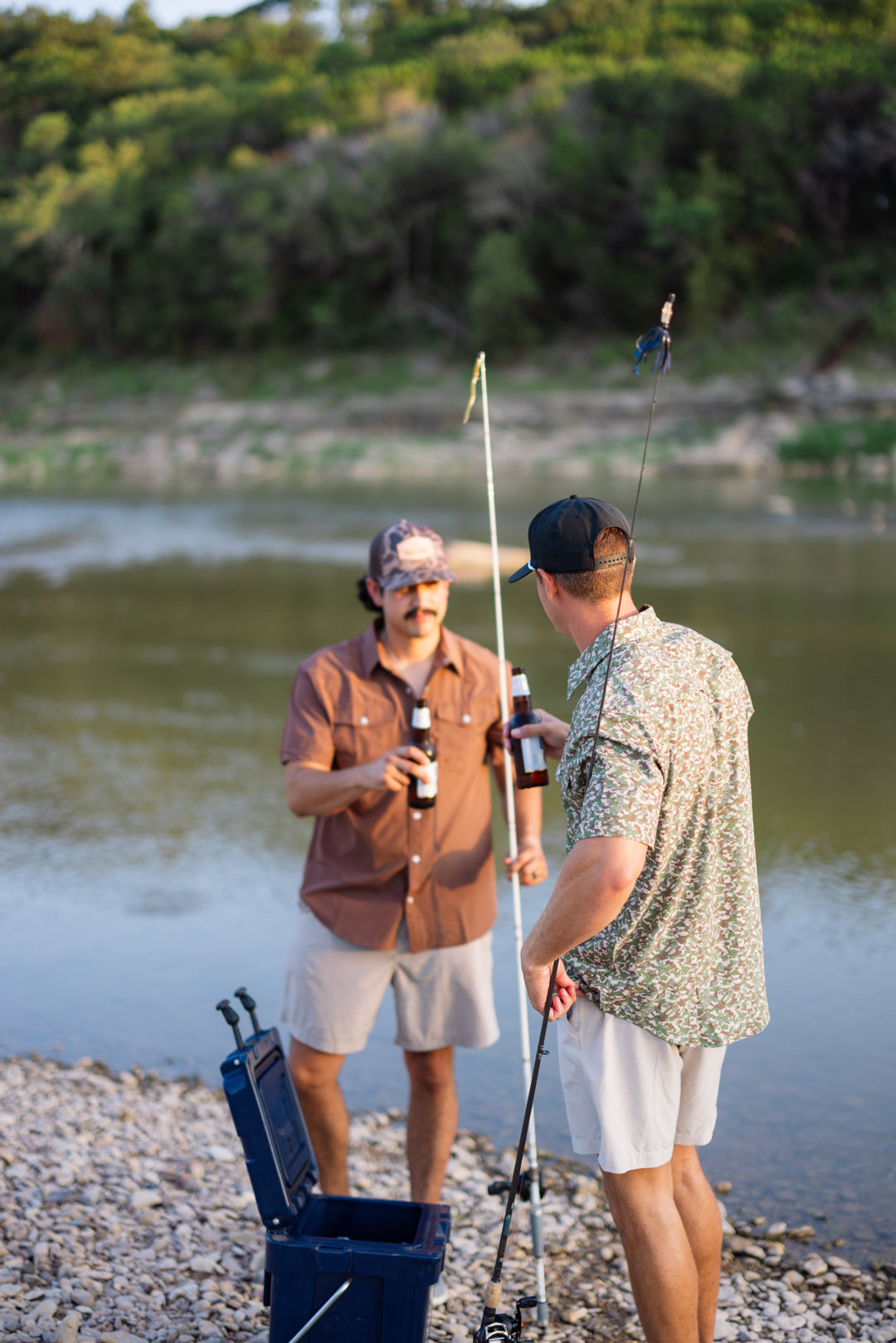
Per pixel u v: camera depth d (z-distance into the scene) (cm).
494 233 6606
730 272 6281
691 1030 230
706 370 5672
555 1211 330
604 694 220
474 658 327
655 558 1812
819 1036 425
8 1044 432
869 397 4991
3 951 513
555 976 231
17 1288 280
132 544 2180
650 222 6231
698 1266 248
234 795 732
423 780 307
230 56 13300
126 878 596
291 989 319
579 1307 284
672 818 221
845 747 804
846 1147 356
